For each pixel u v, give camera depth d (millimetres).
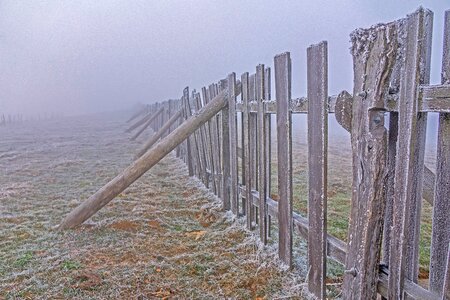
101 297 2248
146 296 2250
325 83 1880
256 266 2609
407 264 1468
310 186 2156
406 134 1345
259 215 3006
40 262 2748
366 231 1553
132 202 4398
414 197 1400
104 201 3580
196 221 3701
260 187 2936
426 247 2881
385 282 1562
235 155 3643
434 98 1216
